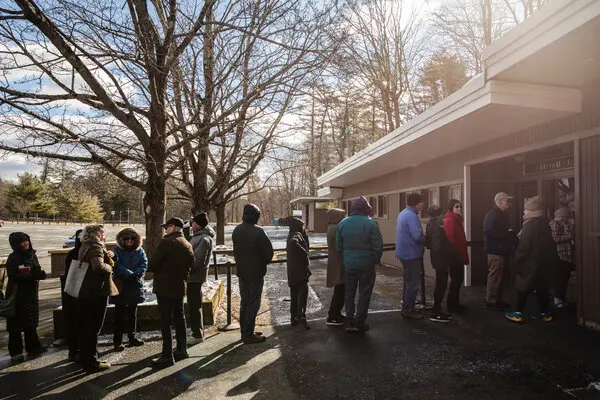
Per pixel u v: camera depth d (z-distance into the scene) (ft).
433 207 19.38
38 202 226.99
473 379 12.40
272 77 22.59
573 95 16.71
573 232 20.13
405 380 12.50
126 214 247.50
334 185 56.34
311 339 16.72
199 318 17.11
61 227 180.45
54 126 20.25
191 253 14.89
